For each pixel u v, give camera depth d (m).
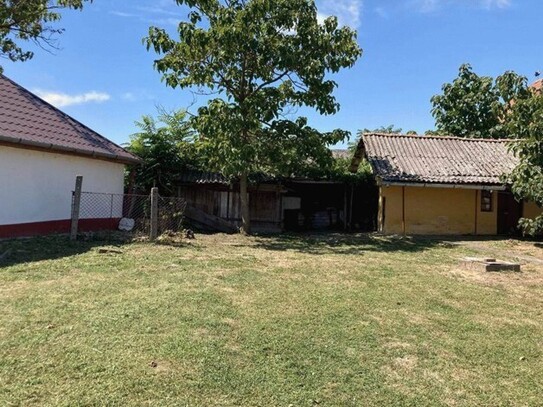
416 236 15.97
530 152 12.24
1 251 8.45
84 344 4.30
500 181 15.36
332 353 4.49
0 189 9.81
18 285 6.28
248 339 4.70
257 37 13.25
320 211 19.17
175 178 16.64
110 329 4.71
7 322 4.76
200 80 13.62
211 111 13.16
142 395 3.48
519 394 3.88
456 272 8.92
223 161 13.25
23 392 3.40
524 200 16.80
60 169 11.40
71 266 7.62
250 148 13.24
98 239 10.54
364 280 7.84
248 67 14.17
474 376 4.18
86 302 5.61
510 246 13.75
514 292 7.37
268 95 13.92
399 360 4.44
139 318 5.10
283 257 10.07
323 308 5.94
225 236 14.11
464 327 5.48
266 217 17.58
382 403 3.62
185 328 4.86
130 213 13.98
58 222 11.34
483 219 17.02
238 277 7.54
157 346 4.34
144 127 16.92
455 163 17.22
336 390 3.78
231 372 3.96
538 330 5.49
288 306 5.95
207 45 13.06
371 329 5.23
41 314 5.07
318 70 13.47
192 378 3.79
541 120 12.06
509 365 4.45
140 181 16.20
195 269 7.98
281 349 4.50
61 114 13.00
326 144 14.65
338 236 15.40
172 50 13.46
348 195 19.16
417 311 6.05
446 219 16.84
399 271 8.82
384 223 16.75
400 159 17.16
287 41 13.48
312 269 8.68
